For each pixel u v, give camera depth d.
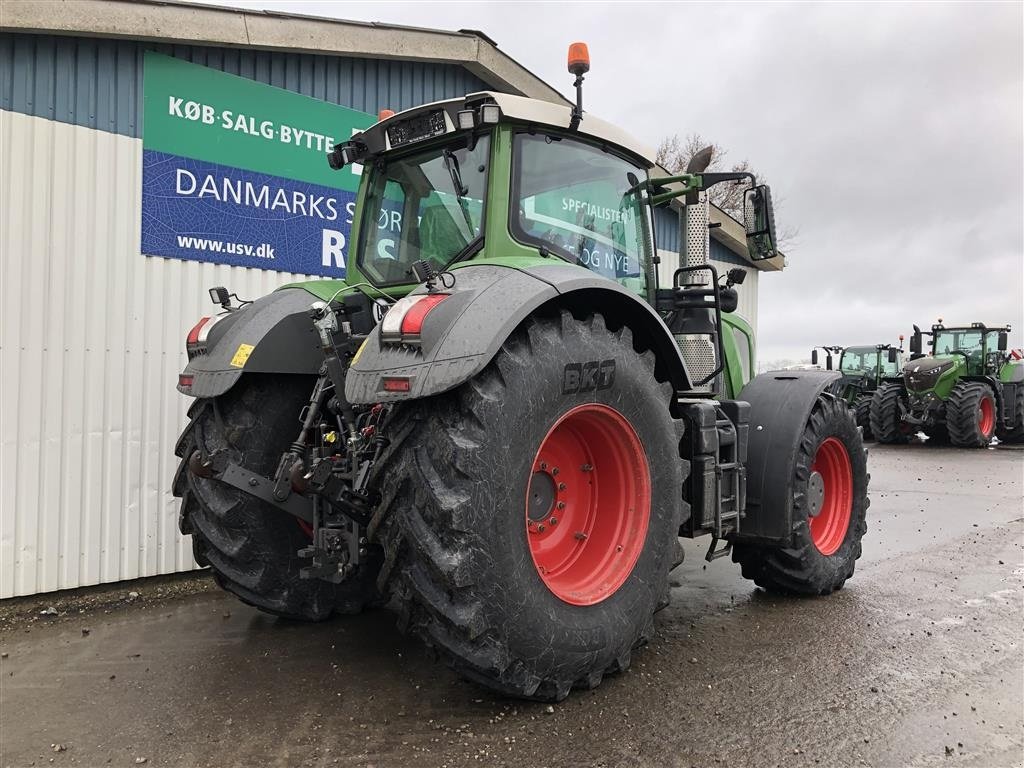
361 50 5.26
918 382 13.81
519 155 3.08
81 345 4.23
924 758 2.38
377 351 2.46
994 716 2.69
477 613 2.34
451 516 2.27
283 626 3.68
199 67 4.67
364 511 2.75
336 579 2.87
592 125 3.32
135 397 4.43
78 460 4.22
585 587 2.79
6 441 3.98
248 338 3.17
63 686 2.95
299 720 2.61
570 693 2.82
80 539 4.23
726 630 3.59
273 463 3.27
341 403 2.88
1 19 3.83
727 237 9.55
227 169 4.82
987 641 3.46
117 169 4.35
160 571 4.52
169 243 4.56
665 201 4.01
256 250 4.98
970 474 9.91
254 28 4.75
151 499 4.49
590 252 3.39
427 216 3.31
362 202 3.66
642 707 2.71
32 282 4.05
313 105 5.25
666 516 2.99
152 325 4.50
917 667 3.13
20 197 4.02
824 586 4.12
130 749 2.42
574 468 2.98
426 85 5.93
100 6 4.12
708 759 2.35
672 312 3.89
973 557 5.13
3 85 3.97
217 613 3.95
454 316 2.39
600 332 2.79
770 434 3.91
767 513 3.84
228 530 3.28
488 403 2.36
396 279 3.45
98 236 4.29
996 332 14.89
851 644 3.40
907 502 7.50
